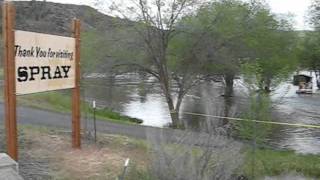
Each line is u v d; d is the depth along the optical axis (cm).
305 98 4159
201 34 2277
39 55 803
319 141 1892
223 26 2294
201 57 2298
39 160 827
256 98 968
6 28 727
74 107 941
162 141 631
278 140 1872
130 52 2253
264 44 2875
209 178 584
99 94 3538
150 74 2408
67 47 895
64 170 779
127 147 999
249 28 2516
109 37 2256
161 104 3372
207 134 659
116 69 2305
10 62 730
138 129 1459
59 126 1302
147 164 734
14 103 742
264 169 1030
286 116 2775
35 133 1088
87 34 2286
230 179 631
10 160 442
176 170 577
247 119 946
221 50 2311
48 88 835
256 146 999
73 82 924
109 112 2416
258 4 2992
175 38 2327
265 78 1137
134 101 3478
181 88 2362
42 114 1569
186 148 604
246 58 2430
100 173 775
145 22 2177
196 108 3002
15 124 746
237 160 640
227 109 2294
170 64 2352
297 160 1177
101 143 1023
